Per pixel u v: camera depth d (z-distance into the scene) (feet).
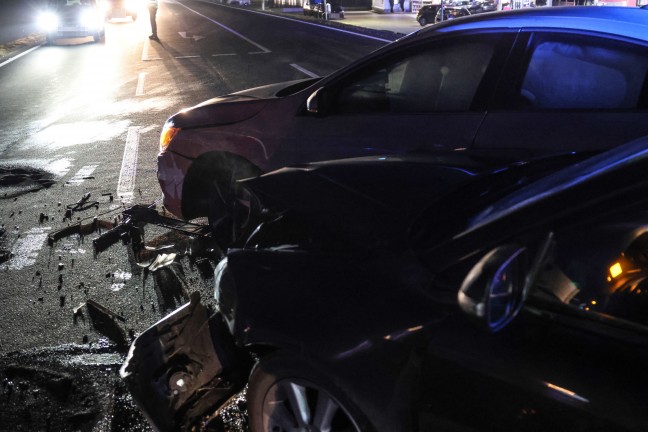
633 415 5.49
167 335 9.45
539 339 6.14
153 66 55.01
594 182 6.16
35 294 14.69
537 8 12.46
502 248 5.67
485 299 5.52
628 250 6.10
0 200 21.67
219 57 58.95
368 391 7.06
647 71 10.64
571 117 11.18
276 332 7.53
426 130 12.60
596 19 11.35
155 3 79.25
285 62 53.26
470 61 12.31
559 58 11.44
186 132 15.71
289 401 8.01
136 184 22.47
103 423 10.30
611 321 5.89
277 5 176.24
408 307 6.97
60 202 21.03
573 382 5.83
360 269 7.56
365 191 8.77
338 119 13.73
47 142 30.27
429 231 7.47
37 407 10.77
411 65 12.92
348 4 151.43
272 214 9.22
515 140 11.62
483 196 7.94
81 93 44.01
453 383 6.59
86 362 11.89
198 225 17.95
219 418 9.66
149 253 16.43
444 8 98.58
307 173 9.56
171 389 8.99
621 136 10.70
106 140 29.89
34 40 89.45
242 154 15.02
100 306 13.89
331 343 7.17
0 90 48.06
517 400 6.17
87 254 16.69
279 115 14.58
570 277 6.08
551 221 6.15
